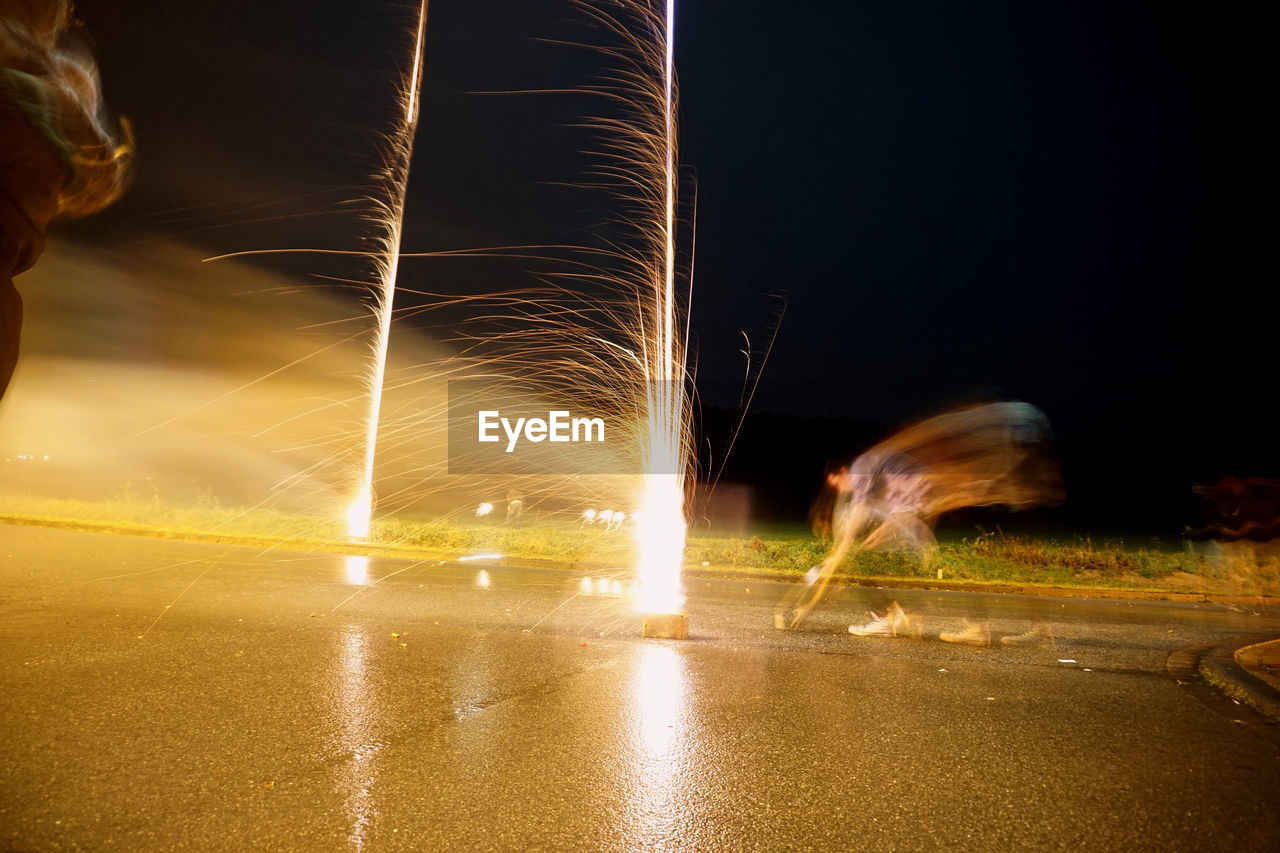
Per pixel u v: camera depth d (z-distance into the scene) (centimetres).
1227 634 1019
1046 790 441
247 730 498
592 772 450
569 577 1341
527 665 700
